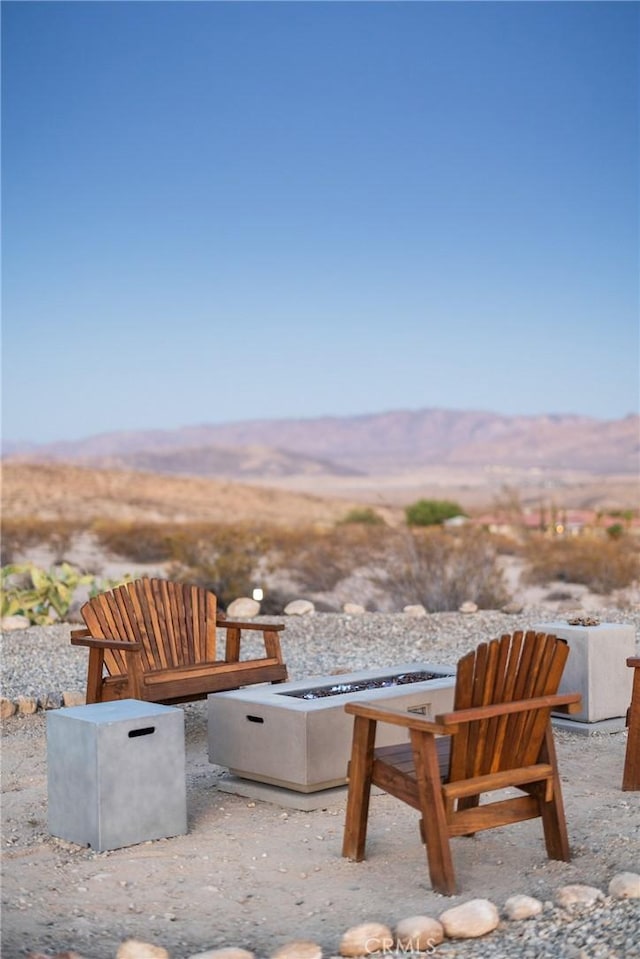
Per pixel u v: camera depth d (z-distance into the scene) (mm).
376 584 17219
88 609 6918
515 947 3812
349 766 4961
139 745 5195
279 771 5809
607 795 5844
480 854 4957
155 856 5012
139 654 6711
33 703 8211
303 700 5977
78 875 4770
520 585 21688
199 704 8406
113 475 102062
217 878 4727
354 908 4340
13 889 4605
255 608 13625
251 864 4902
